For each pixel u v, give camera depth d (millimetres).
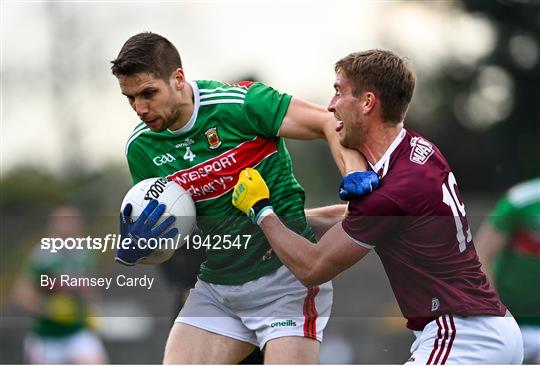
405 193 15109
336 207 17828
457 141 67812
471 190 67188
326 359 23875
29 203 57312
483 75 68438
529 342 21141
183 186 16906
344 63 15656
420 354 15602
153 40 15852
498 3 67312
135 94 15781
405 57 15789
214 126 16484
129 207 16672
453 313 15492
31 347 27031
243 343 17828
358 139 15672
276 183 16984
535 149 67750
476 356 15375
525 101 68125
